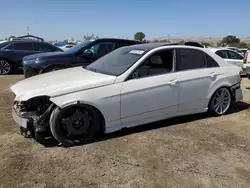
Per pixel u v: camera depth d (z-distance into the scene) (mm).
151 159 3887
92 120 4340
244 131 5059
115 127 4523
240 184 3348
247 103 7117
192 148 4273
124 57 5047
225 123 5453
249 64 9672
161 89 4820
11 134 4637
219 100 5797
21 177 3359
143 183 3309
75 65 8328
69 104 4070
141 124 4777
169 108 5012
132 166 3684
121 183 3297
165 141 4496
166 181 3365
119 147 4230
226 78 5734
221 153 4145
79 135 4277
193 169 3656
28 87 4309
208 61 5602
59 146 4211
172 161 3852
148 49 4961
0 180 3291
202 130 5031
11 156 3857
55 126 4059
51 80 4531
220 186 3295
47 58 8180
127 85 4512
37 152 4000
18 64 12156
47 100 4129
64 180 3324
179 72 5113
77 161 3766
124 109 4516
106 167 3637
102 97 4301
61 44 28078
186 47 5332
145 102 4691
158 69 4922
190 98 5246
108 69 4883
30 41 12406
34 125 4062
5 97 7234
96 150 4113
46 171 3502
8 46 12031
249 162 3902
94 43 8688
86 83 4262
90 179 3361
